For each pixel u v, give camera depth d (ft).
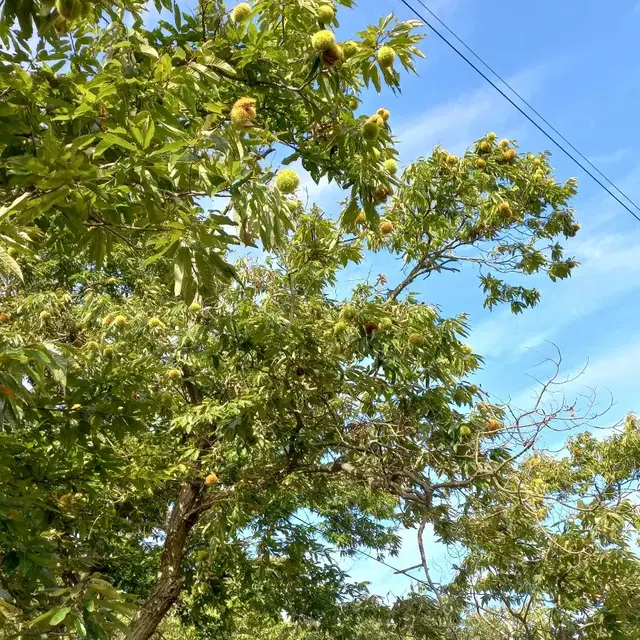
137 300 23.86
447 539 19.01
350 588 29.01
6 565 10.03
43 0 7.73
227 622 28.48
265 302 19.15
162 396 19.77
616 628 18.17
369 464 19.31
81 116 9.28
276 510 25.54
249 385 20.68
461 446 18.35
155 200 8.32
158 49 12.30
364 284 20.21
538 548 18.61
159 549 28.17
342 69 10.78
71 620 8.46
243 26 11.73
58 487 13.69
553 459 21.44
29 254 9.61
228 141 8.40
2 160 8.79
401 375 17.80
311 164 12.16
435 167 24.50
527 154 28.19
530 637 18.57
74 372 13.33
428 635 18.85
